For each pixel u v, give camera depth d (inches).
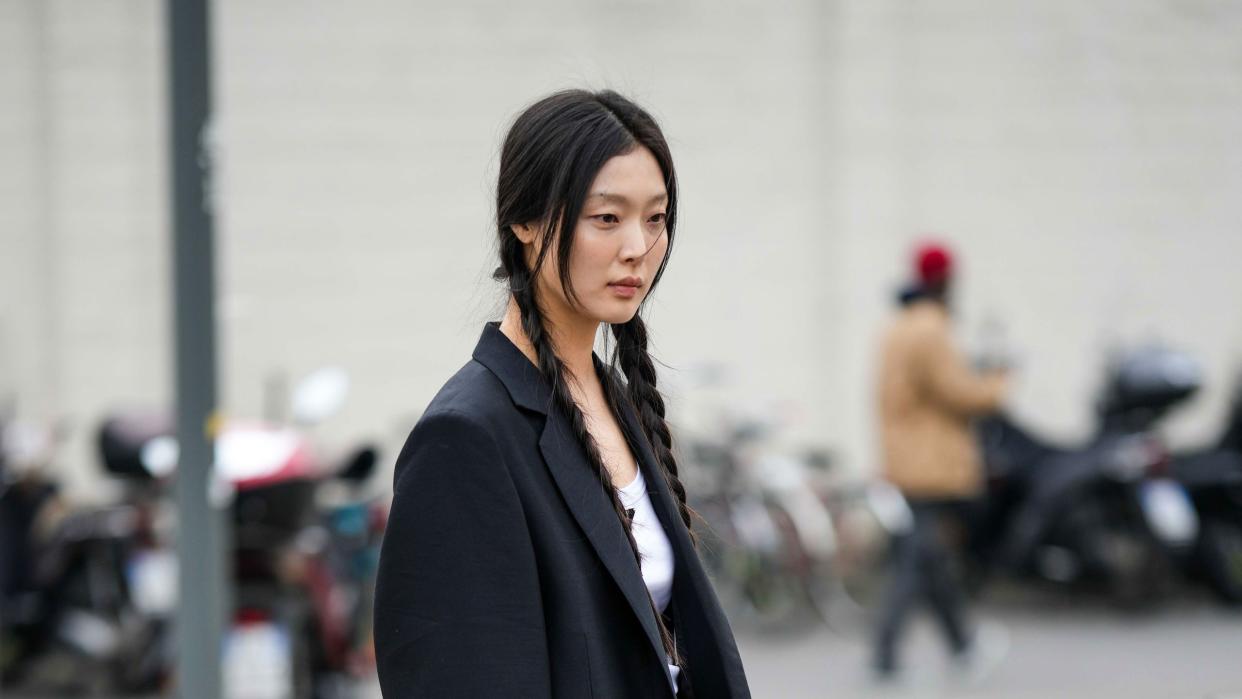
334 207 850.1
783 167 896.3
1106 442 784.9
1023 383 921.5
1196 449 824.9
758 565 777.6
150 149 828.6
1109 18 926.4
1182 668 682.2
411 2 854.5
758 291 894.4
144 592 599.5
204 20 389.4
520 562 179.9
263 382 843.4
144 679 619.8
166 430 557.6
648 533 204.4
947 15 908.6
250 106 841.5
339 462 576.7
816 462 825.5
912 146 907.4
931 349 658.8
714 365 890.1
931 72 908.6
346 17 848.9
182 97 388.2
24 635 625.9
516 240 198.7
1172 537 770.8
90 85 824.3
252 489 503.5
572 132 189.8
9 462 628.1
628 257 189.3
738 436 801.6
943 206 913.5
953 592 677.9
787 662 723.4
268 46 842.8
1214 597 838.5
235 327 840.9
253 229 843.4
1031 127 920.3
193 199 388.5
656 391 223.9
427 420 184.4
